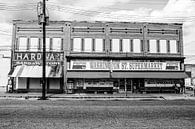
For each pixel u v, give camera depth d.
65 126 8.82
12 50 38.59
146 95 33.03
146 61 39.53
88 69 38.66
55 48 39.12
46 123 9.42
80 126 8.84
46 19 28.06
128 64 39.22
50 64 38.66
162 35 40.81
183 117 11.36
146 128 8.58
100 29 40.00
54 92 38.22
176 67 40.03
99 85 38.28
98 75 37.75
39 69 37.28
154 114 12.31
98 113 12.52
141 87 38.78
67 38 39.47
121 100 24.42
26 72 36.41
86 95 32.44
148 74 38.50
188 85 52.03
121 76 37.72
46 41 39.19
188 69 51.41
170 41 40.84
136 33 40.44
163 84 39.19
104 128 8.50
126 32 40.31
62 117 11.04
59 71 37.28
